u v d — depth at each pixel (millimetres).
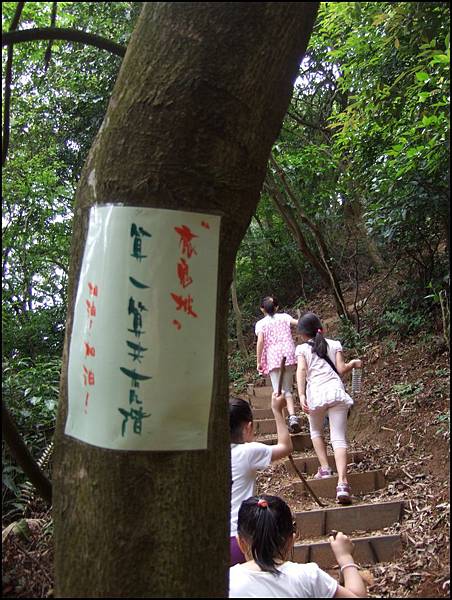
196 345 1763
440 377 5426
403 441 4891
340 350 4793
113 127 1832
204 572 1717
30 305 6855
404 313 6766
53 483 1846
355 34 5438
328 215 9945
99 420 1714
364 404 5750
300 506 4406
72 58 8039
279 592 2277
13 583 2416
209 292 1798
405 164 5004
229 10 1811
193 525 1705
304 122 10320
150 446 1692
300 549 3574
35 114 7777
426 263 6414
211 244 1805
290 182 9367
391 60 5125
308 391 4633
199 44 1796
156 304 1725
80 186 1949
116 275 1739
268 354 6465
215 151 1804
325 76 9969
